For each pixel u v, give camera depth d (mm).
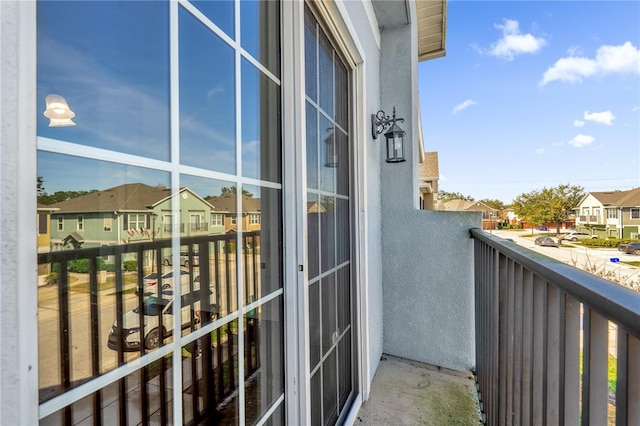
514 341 1196
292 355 1198
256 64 1062
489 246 1722
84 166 535
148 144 656
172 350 706
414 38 3014
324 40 1697
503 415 1419
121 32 605
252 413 995
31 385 429
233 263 924
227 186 902
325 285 1675
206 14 829
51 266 483
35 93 444
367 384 2172
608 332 607
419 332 2734
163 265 685
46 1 488
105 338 564
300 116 1253
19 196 418
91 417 539
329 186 1766
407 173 2801
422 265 2732
